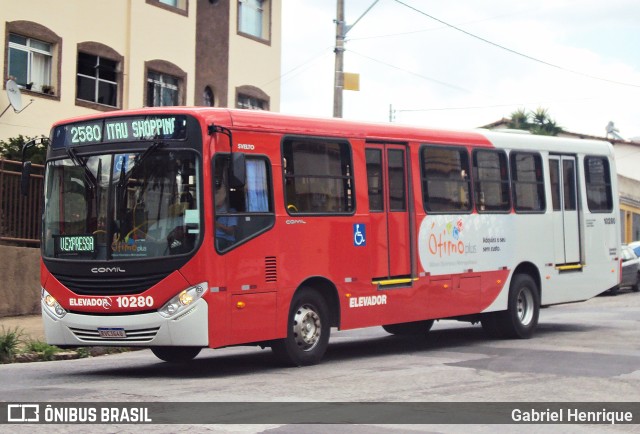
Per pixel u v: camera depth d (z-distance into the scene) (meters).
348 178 14.08
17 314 19.73
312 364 13.38
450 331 19.39
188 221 11.90
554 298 18.05
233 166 11.88
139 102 27.48
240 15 31.44
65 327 12.44
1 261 19.39
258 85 32.09
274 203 12.85
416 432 8.37
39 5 24.45
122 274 12.03
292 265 13.04
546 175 18.06
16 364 14.20
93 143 12.61
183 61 28.98
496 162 16.97
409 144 15.20
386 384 11.28
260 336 12.54
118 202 12.23
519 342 16.69
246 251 12.38
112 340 12.16
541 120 50.38
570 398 10.34
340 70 24.61
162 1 28.30
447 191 15.88
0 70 23.47
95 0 26.12
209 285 11.86
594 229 19.03
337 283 13.71
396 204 14.92
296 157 13.30
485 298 16.47
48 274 12.65
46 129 24.72
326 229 13.59
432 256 15.42
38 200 20.38
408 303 14.91
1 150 20.89
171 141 12.11
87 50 25.91
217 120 12.22
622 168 63.34
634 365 13.16
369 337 18.27
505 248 16.95
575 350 15.17
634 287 33.22
